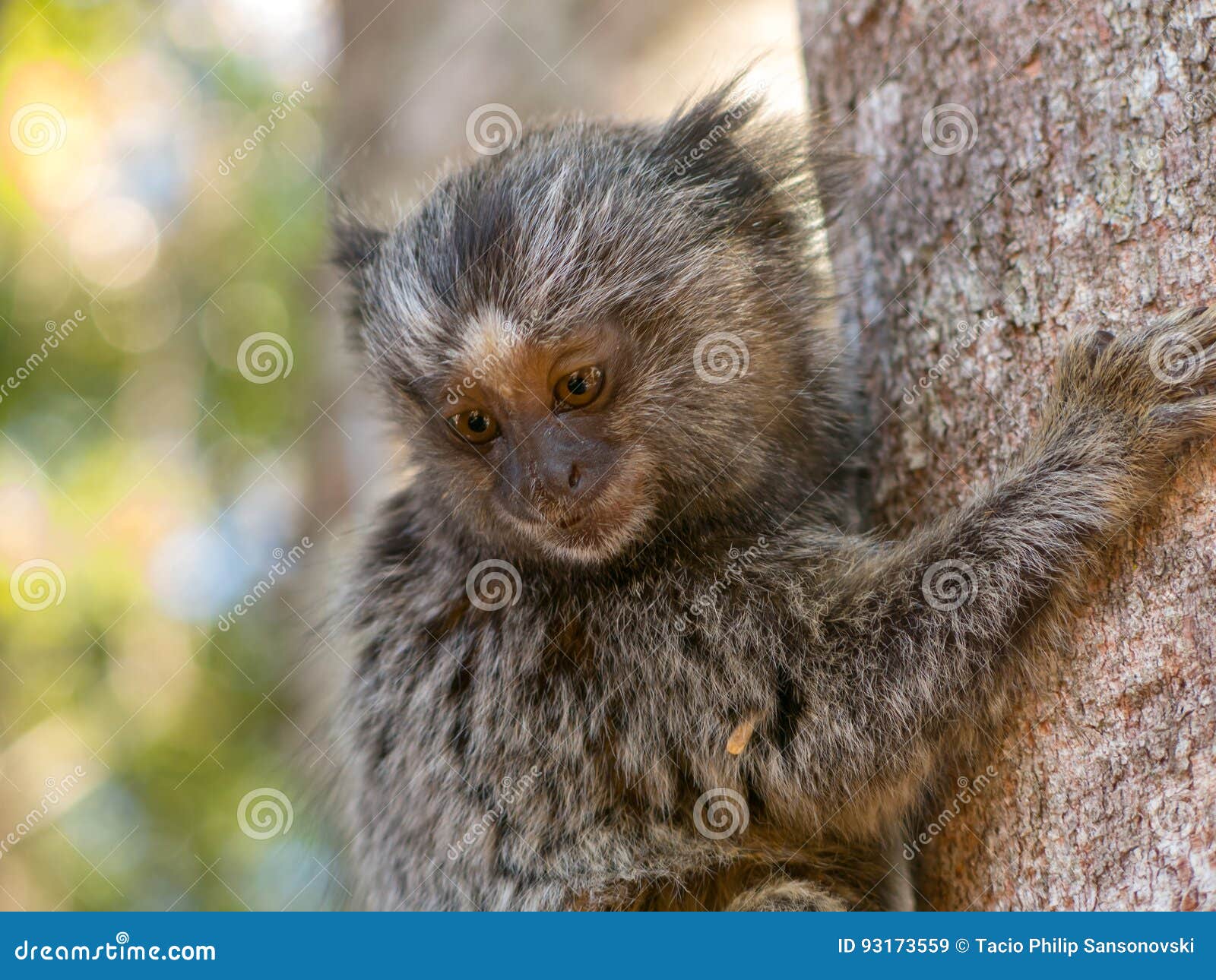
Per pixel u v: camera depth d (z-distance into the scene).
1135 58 0.40
